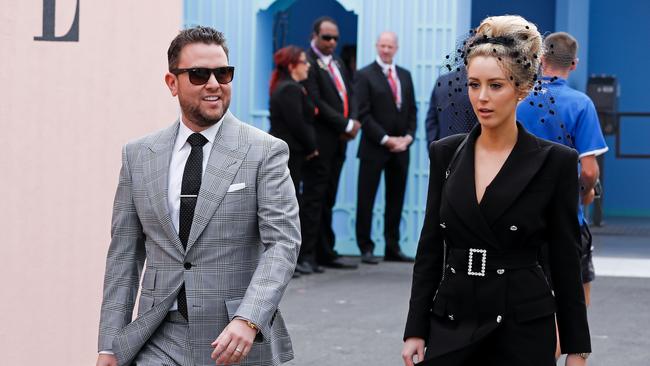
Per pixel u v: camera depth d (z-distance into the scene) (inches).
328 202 486.6
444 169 170.1
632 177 719.1
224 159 169.5
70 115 241.1
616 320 373.4
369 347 327.3
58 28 238.4
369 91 491.2
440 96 195.8
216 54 168.2
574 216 164.7
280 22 687.1
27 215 235.6
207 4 520.4
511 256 163.9
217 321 166.6
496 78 160.9
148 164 171.2
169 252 167.9
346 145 485.1
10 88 231.6
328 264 489.4
